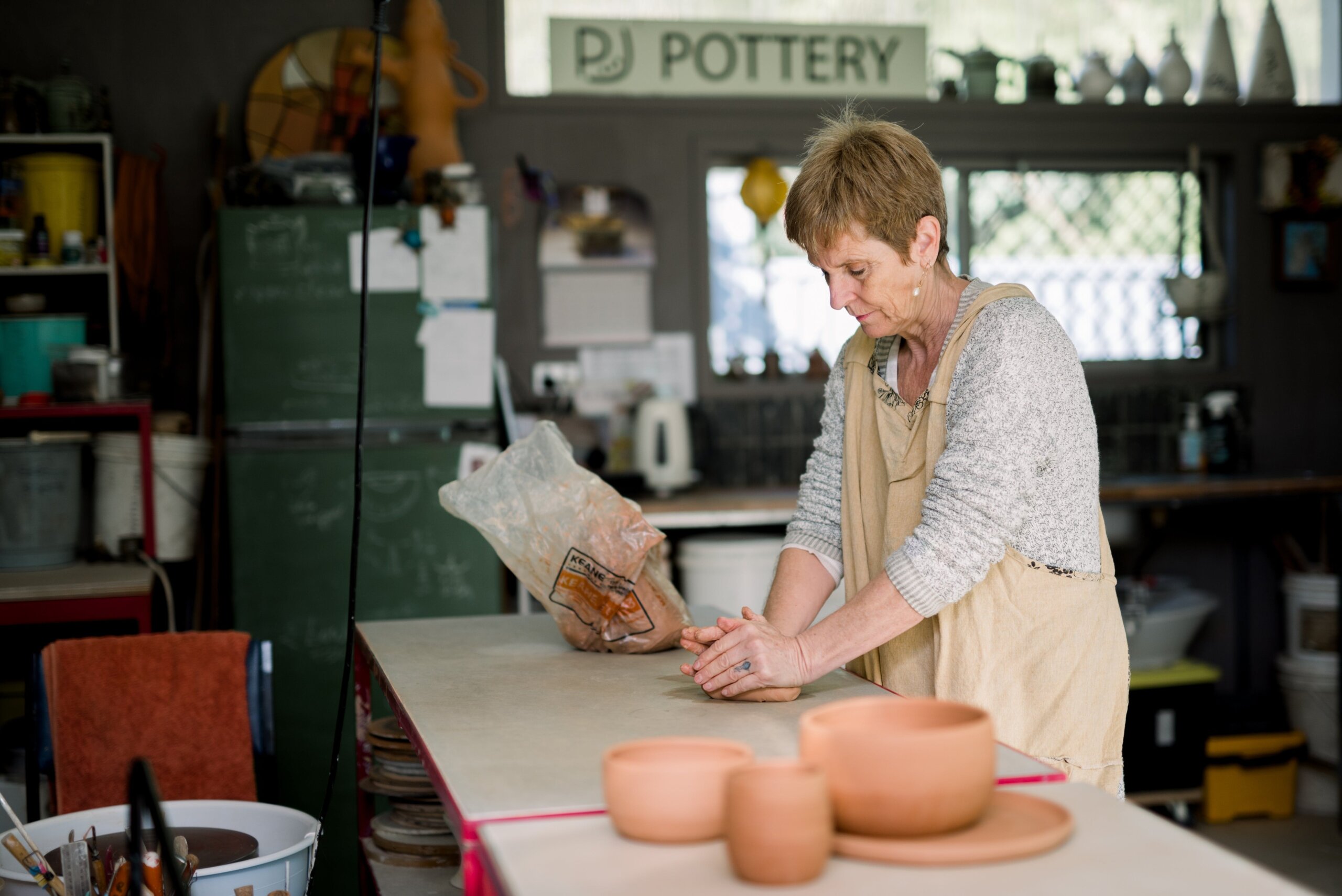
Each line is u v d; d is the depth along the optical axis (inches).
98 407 127.0
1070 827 34.8
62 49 154.1
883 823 33.4
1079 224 183.2
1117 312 185.0
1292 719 169.5
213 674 83.0
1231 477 174.6
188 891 56.8
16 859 59.4
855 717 36.9
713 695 55.3
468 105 155.6
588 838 36.1
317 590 133.5
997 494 56.6
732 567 145.6
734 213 174.9
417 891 63.8
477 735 48.9
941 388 61.1
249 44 157.9
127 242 148.0
